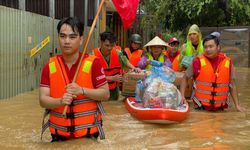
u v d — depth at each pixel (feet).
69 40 12.94
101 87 13.29
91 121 13.48
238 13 58.95
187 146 14.62
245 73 47.60
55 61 13.34
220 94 22.18
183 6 58.29
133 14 26.89
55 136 13.67
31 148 13.73
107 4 51.29
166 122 18.62
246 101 26.27
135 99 23.31
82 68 13.23
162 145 14.71
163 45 24.49
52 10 33.83
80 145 13.23
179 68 28.07
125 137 15.85
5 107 22.72
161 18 63.87
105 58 26.30
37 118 19.74
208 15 60.49
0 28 24.59
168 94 20.07
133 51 30.19
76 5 41.93
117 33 63.31
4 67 25.35
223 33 57.72
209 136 16.38
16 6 28.09
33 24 29.53
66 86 12.90
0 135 16.02
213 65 22.35
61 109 13.33
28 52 28.89
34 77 30.37
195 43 26.63
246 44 55.98
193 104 24.34
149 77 22.36
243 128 18.03
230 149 14.26
